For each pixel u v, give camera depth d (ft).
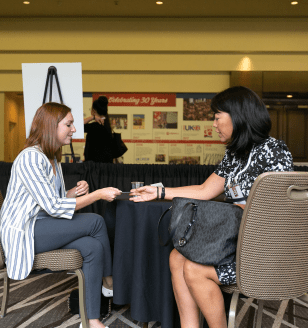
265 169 4.16
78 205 4.90
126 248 5.15
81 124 9.27
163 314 4.94
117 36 19.69
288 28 19.33
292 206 3.40
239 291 3.76
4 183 9.21
